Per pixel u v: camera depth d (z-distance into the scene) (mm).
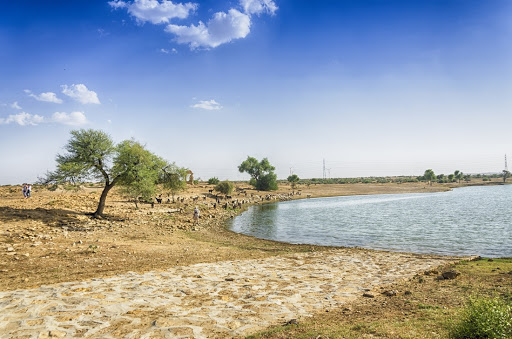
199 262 15188
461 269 13312
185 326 7004
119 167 29188
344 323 6918
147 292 9648
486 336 5164
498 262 15055
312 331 6355
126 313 7793
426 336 5711
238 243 23203
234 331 6754
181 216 37781
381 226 33594
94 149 28125
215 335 6527
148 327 6914
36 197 38312
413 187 131250
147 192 31969
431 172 181375
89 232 22766
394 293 9578
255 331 6762
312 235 28438
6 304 8203
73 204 34594
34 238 18859
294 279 12008
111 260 14734
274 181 100250
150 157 31781
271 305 8711
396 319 6949
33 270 12445
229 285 10836
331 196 95062
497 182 170375
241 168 102188
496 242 23391
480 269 13023
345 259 17000
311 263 15711
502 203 57625
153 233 24781
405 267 14750
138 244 19562
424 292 9602
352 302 9039
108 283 10539
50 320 7156
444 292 9430
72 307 8062
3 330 6586
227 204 53219
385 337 5758
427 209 50594
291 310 8312
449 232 28547
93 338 6312
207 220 37531
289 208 57969
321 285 11125
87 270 12625
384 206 58812
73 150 27812
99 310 7914
